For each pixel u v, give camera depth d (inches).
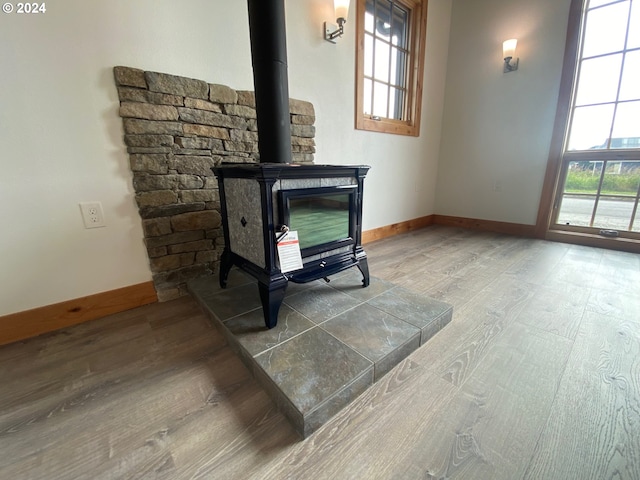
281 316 50.9
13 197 46.2
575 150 102.5
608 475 27.0
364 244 105.7
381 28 98.3
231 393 37.8
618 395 36.3
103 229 54.6
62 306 52.6
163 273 62.1
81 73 48.6
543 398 36.0
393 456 29.2
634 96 89.7
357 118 93.0
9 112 44.2
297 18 73.0
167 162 58.6
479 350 45.5
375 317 50.3
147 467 28.5
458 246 102.1
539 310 57.3
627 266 80.4
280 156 54.5
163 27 54.9
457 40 121.5
